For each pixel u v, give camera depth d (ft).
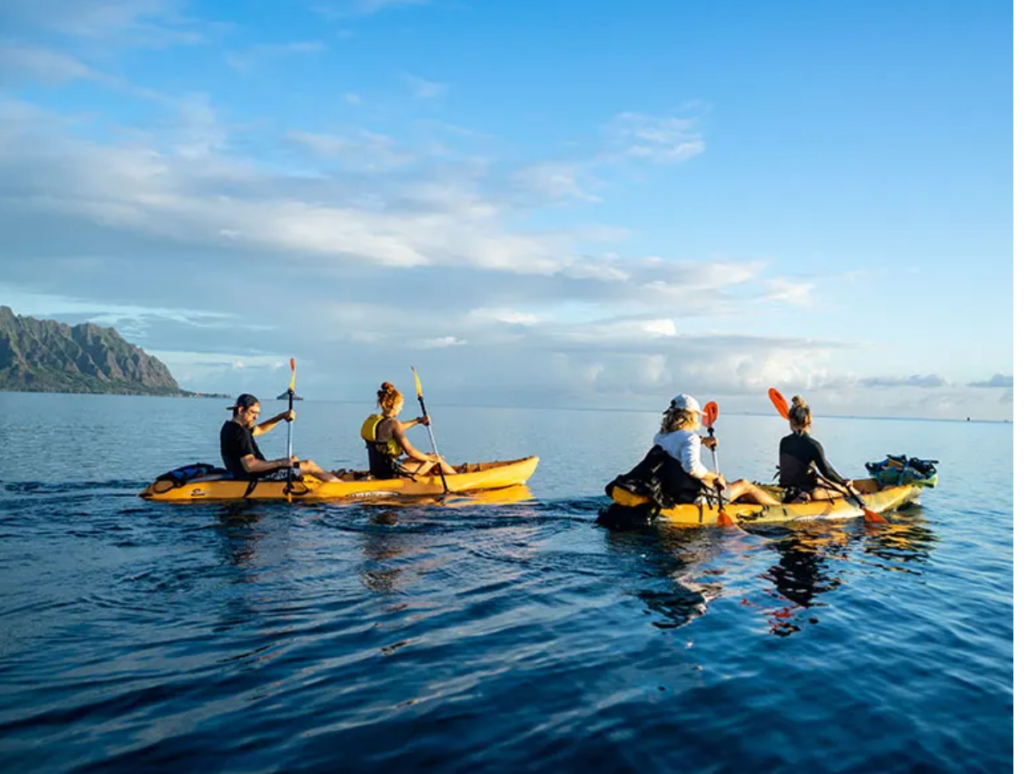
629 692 11.50
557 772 8.96
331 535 23.54
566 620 15.15
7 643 12.87
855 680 12.32
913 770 9.32
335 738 9.64
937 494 43.04
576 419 253.24
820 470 29.86
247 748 9.29
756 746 9.86
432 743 9.59
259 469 30.58
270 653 12.70
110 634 13.48
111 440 74.79
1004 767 9.41
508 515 28.48
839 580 19.49
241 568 18.72
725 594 17.61
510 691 11.38
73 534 22.68
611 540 23.89
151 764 8.79
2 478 37.99
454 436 104.06
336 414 249.34
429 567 19.44
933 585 19.33
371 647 13.16
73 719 9.95
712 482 27.66
